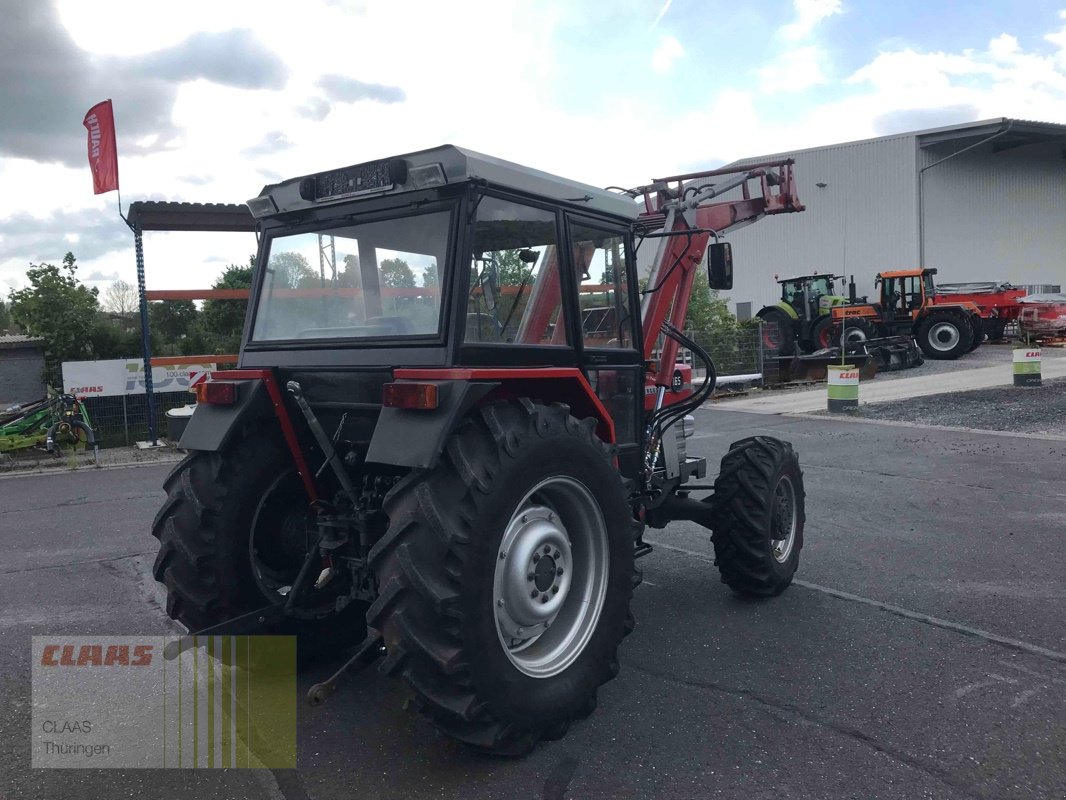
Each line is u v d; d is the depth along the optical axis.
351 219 3.46
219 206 13.02
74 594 5.30
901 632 4.32
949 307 22.84
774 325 21.06
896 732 3.24
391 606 2.83
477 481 2.89
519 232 3.40
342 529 3.55
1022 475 8.53
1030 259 34.78
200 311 24.52
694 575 5.45
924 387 17.20
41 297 16.92
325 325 3.54
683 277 5.32
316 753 3.15
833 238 31.34
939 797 2.79
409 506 2.87
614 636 3.43
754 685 3.70
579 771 2.99
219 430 3.58
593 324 3.93
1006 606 4.69
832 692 3.61
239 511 3.65
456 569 2.83
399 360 3.22
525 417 3.17
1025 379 16.38
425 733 3.30
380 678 3.86
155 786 2.92
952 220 31.44
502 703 2.93
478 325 3.21
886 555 5.76
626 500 3.53
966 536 6.22
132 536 7.00
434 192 3.20
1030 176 34.53
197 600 3.61
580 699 3.25
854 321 22.17
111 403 13.98
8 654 4.24
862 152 30.58
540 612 3.17
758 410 15.28
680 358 6.60
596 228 3.90
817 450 10.47
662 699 3.57
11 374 16.70
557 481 3.22
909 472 8.84
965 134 28.78
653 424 4.90
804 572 5.42
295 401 3.58
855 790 2.84
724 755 3.09
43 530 7.35
